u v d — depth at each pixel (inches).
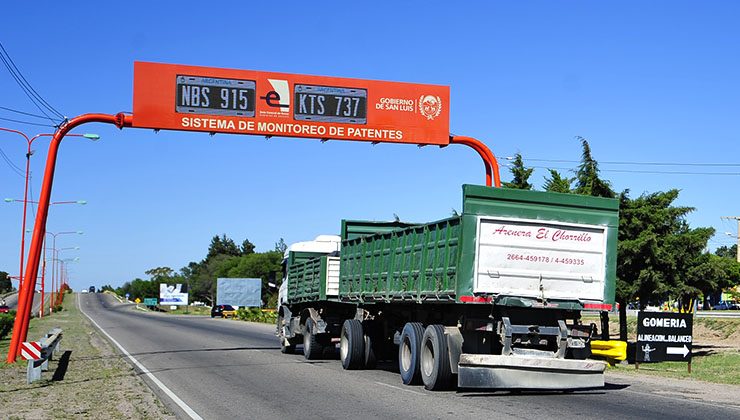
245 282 3408.0
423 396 535.5
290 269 962.7
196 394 556.4
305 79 847.7
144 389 591.2
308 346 858.1
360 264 722.8
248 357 912.3
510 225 532.1
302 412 464.8
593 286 548.4
